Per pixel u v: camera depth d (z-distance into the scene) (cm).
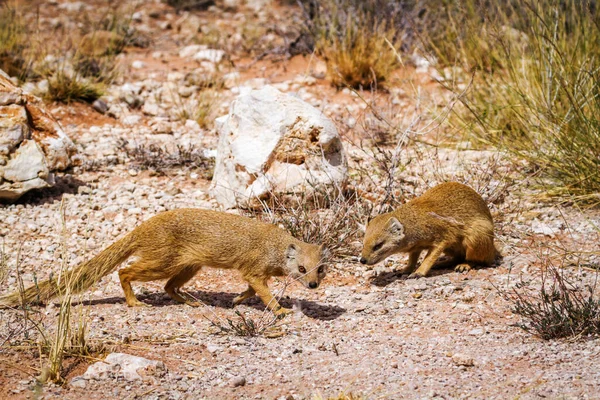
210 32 2328
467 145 1550
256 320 959
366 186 1371
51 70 1864
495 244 1195
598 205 1306
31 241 1176
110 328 912
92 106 1773
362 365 820
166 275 980
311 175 1262
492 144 1520
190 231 972
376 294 1043
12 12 2070
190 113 1773
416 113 1579
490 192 1327
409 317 962
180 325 936
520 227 1247
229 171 1324
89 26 2258
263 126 1302
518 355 830
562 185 1355
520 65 1594
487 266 1134
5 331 884
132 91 1852
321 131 1289
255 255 973
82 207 1304
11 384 770
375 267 1167
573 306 952
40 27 2283
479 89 1634
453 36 1906
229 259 974
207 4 2688
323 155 1282
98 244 1177
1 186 1270
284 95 1327
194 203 1337
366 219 1163
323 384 779
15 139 1297
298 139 1291
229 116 1361
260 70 2053
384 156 1373
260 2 2739
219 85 1938
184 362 830
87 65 1920
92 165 1468
